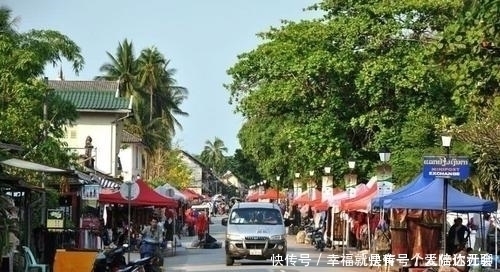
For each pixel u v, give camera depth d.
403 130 39.03
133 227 41.81
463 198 24.45
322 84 42.09
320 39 41.19
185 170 86.38
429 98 39.59
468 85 14.41
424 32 41.03
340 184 43.91
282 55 41.78
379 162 37.81
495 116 19.62
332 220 42.81
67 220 26.41
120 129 57.16
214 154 194.50
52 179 26.67
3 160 19.09
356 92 41.28
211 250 44.38
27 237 21.41
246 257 31.39
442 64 15.06
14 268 19.34
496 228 28.14
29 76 25.56
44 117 26.34
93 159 46.12
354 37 40.69
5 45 24.98
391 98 40.69
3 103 24.80
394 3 40.62
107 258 21.73
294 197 64.25
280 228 32.12
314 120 42.69
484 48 13.90
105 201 35.34
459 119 37.91
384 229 28.09
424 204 24.38
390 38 40.66
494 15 13.50
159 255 28.62
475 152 26.97
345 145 42.25
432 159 22.38
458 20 14.38
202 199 85.50
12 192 22.08
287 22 43.53
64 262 20.14
